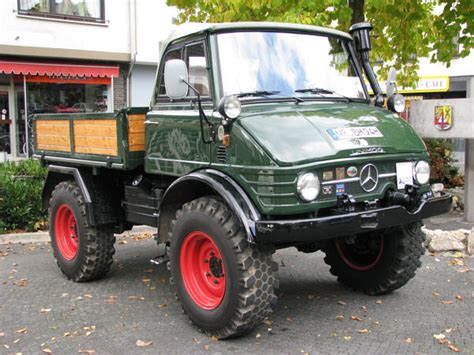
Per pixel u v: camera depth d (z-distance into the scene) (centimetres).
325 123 434
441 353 410
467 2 882
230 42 471
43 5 1602
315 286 584
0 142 1675
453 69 2111
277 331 457
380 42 974
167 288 589
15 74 1647
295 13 696
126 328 473
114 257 732
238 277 412
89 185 590
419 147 470
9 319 499
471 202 884
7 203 855
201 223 434
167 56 511
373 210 424
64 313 514
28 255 750
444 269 632
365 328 461
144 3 1773
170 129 489
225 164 431
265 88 471
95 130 568
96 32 1697
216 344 434
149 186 555
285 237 387
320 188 406
